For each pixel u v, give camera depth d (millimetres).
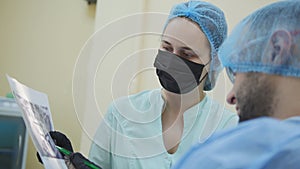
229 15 1716
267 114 648
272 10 758
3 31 1979
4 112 1379
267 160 534
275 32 711
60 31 1999
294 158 529
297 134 555
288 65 655
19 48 1979
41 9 2008
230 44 802
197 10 1212
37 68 1973
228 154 564
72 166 1020
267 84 660
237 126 628
